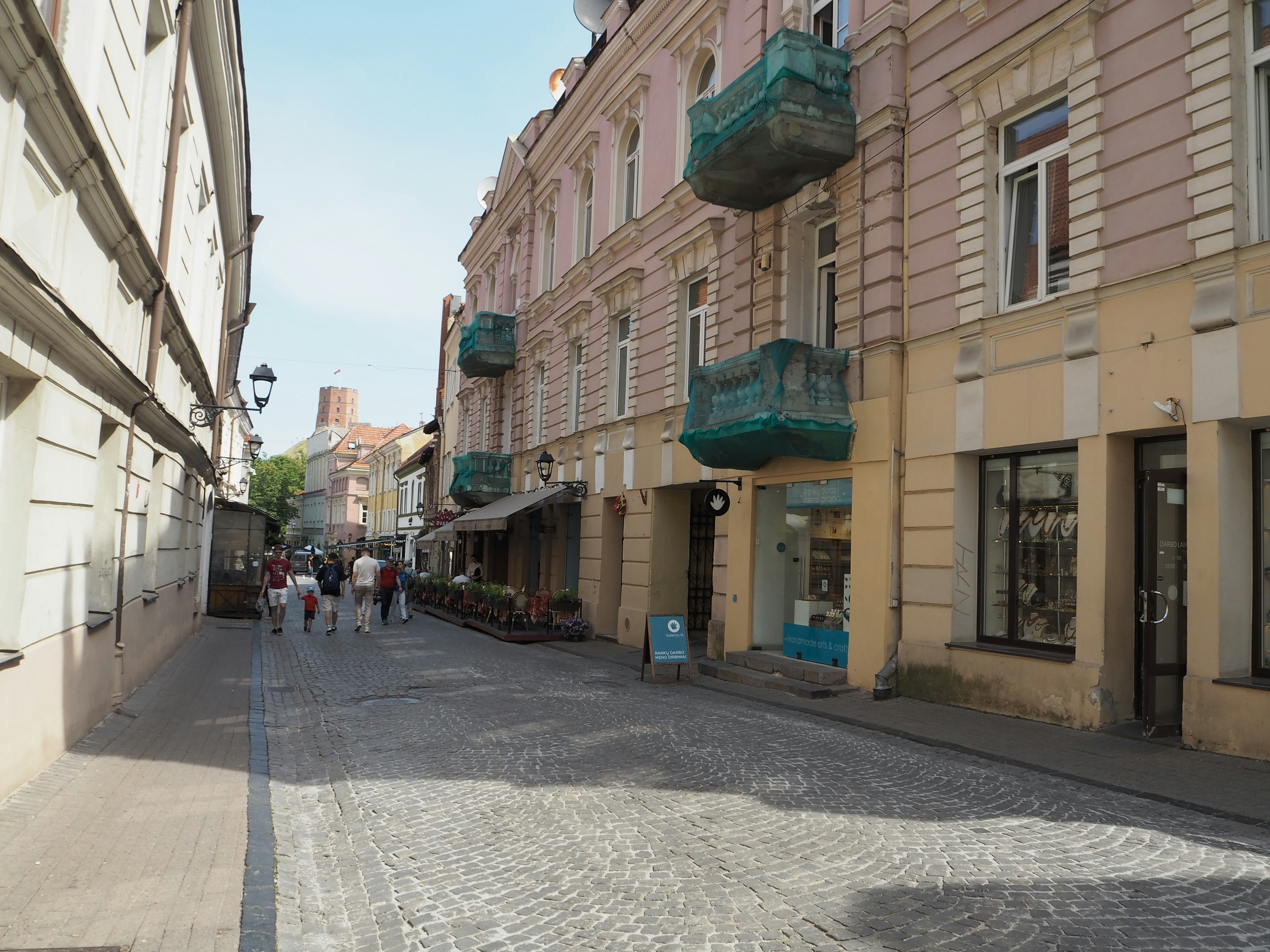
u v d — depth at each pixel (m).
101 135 6.96
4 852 4.86
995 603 10.42
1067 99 9.66
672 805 6.21
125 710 9.24
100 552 8.72
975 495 10.65
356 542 84.69
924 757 7.83
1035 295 9.99
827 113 11.92
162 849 5.09
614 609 19.59
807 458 12.35
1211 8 7.96
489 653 16.55
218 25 11.65
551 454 23.31
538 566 25.41
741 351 14.37
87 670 7.72
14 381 5.87
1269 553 7.81
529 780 6.99
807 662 12.77
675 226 17.06
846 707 10.38
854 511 11.93
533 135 27.11
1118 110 8.82
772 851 5.20
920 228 11.27
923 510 10.95
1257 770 7.04
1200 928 4.04
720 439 12.77
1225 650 7.68
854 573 11.88
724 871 4.87
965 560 10.54
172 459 13.02
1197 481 7.90
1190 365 8.02
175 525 14.02
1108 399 8.75
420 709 10.41
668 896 4.52
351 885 4.89
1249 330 7.57
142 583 10.85
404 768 7.57
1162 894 4.46
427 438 68.88
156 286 9.64
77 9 6.17
